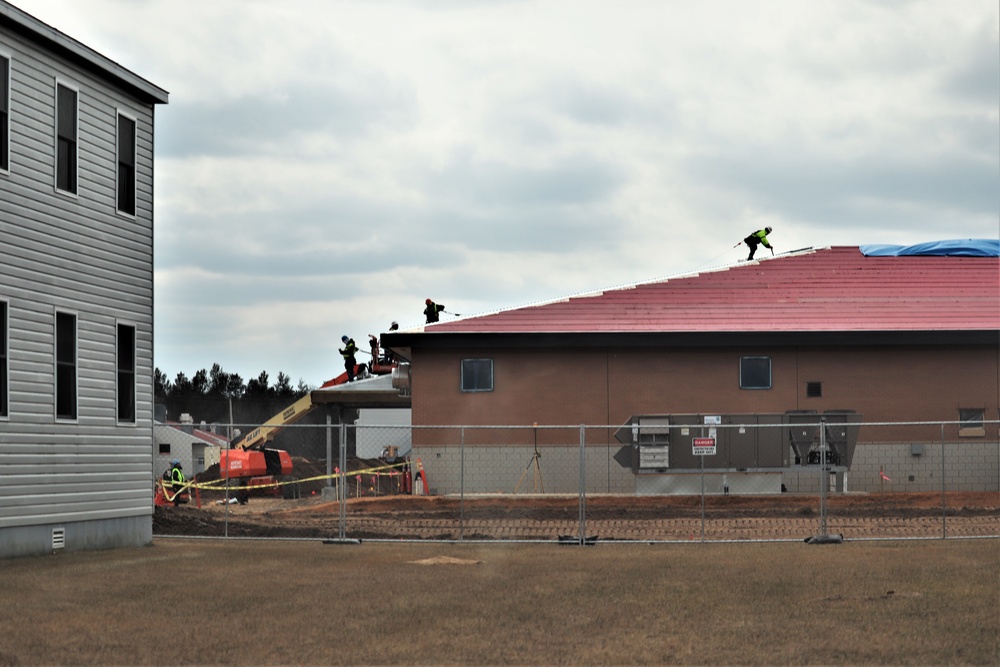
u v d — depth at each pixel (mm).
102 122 23828
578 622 14938
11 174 21031
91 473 23375
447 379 43344
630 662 12516
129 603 16469
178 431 74625
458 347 43344
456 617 15391
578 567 21062
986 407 43031
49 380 22109
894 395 43031
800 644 13328
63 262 22500
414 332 43094
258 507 43000
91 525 23438
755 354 43156
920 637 13641
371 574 20031
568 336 42812
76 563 21203
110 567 20734
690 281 47312
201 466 75938
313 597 17172
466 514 35781
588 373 43188
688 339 42750
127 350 24906
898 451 42750
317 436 91750
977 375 43188
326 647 13352
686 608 16031
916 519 32875
